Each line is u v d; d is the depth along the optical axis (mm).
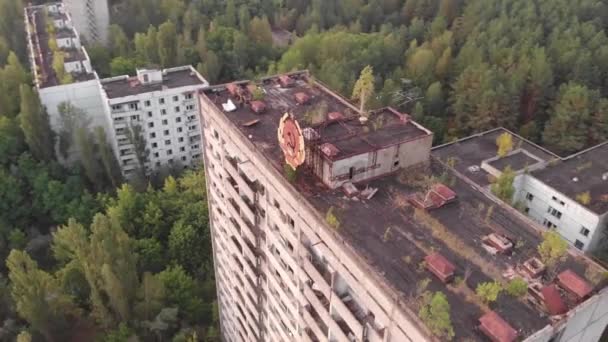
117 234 80000
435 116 123125
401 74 132750
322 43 145250
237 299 65812
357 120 48344
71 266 83250
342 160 41531
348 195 41781
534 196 87438
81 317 80750
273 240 47719
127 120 107500
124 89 108750
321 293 41625
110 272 71375
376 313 34438
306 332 45812
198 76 115375
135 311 76875
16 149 109250
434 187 42375
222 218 61188
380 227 38812
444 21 160750
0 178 101250
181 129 114438
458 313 31922
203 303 81938
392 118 49000
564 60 125125
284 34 186875
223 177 55938
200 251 91500
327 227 37500
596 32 143000
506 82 120188
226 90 58438
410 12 182125
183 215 94625
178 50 142250
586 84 119750
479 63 124188
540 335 30281
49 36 135500
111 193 109312
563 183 85188
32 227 103938
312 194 41875
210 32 157375
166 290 79938
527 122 120312
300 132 38562
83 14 156375
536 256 36688
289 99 56438
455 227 39281
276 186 43781
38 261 94750
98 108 117438
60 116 110938
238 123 51188
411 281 33969
